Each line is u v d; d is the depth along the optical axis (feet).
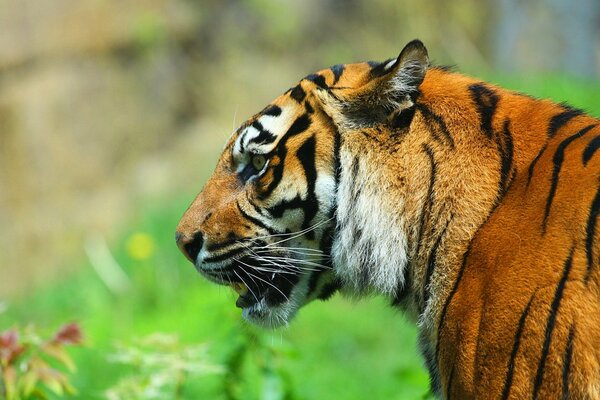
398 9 91.45
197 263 25.95
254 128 25.03
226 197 25.39
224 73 86.48
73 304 63.82
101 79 83.71
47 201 81.35
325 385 41.75
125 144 82.99
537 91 74.08
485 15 92.48
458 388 21.36
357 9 91.20
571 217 20.43
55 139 82.23
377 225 23.34
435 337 22.52
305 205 24.40
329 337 49.01
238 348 32.24
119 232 75.61
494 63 90.79
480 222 21.99
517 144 22.44
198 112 86.02
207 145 82.58
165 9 85.30
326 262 25.03
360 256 23.97
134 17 84.53
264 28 87.92
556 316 19.77
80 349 48.26
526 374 19.98
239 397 34.40
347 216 23.89
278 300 25.93
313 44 89.56
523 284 20.39
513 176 22.12
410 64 22.93
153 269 63.52
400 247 23.17
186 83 85.81
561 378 19.53
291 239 24.90
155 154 83.56
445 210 22.49
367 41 90.48
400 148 23.30
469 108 23.27
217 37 87.10
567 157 21.40
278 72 87.61
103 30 83.92
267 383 31.86
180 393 31.32
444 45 91.40
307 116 24.35
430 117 23.32
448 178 22.63
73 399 38.75
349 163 23.75
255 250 25.08
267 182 24.67
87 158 81.97
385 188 23.26
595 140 21.36
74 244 78.48
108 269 65.57
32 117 82.33
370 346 48.14
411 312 24.13
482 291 21.18
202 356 32.19
